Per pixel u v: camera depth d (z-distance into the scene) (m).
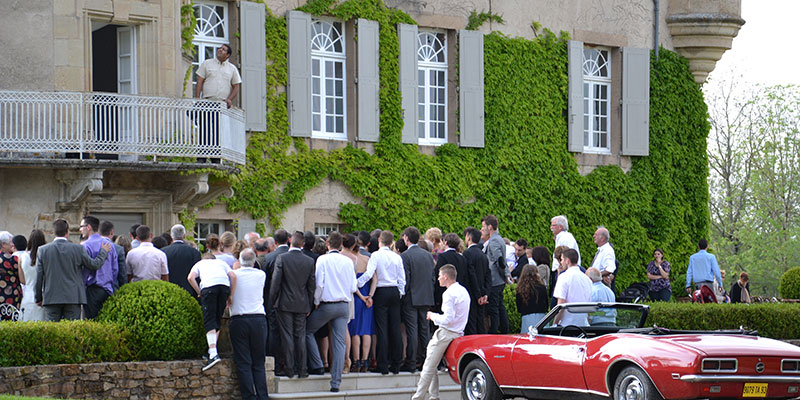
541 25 27.33
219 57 21.16
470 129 26.06
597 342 12.48
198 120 20.44
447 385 16.56
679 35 29.19
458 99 26.09
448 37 26.30
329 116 24.78
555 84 27.45
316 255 15.45
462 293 14.48
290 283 14.80
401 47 25.27
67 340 13.76
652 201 28.78
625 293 23.03
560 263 17.22
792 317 20.83
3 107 19.44
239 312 14.40
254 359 14.52
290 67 23.77
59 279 14.34
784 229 52.72
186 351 14.73
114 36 22.67
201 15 23.12
